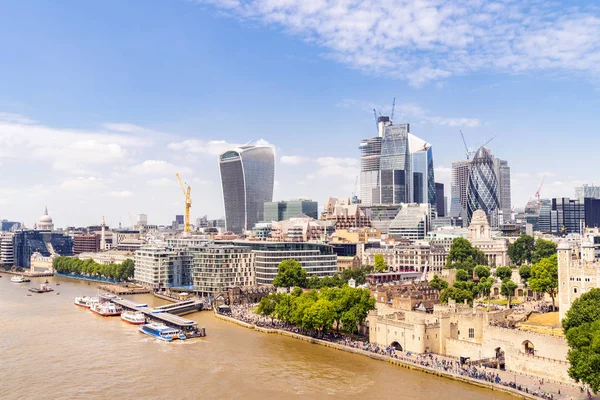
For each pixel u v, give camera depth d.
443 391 195.38
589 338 179.50
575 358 175.50
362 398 190.62
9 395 198.62
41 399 194.50
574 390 186.25
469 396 189.62
